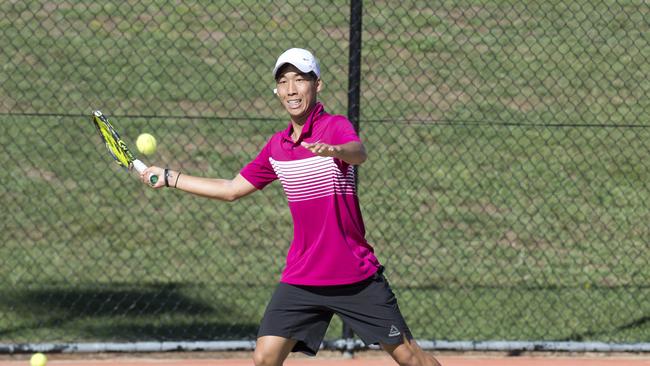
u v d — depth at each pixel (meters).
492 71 53.97
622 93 52.00
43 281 32.78
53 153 43.78
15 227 37.22
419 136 46.50
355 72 27.45
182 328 29.50
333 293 20.23
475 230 38.16
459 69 54.06
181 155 44.75
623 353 28.20
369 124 47.44
